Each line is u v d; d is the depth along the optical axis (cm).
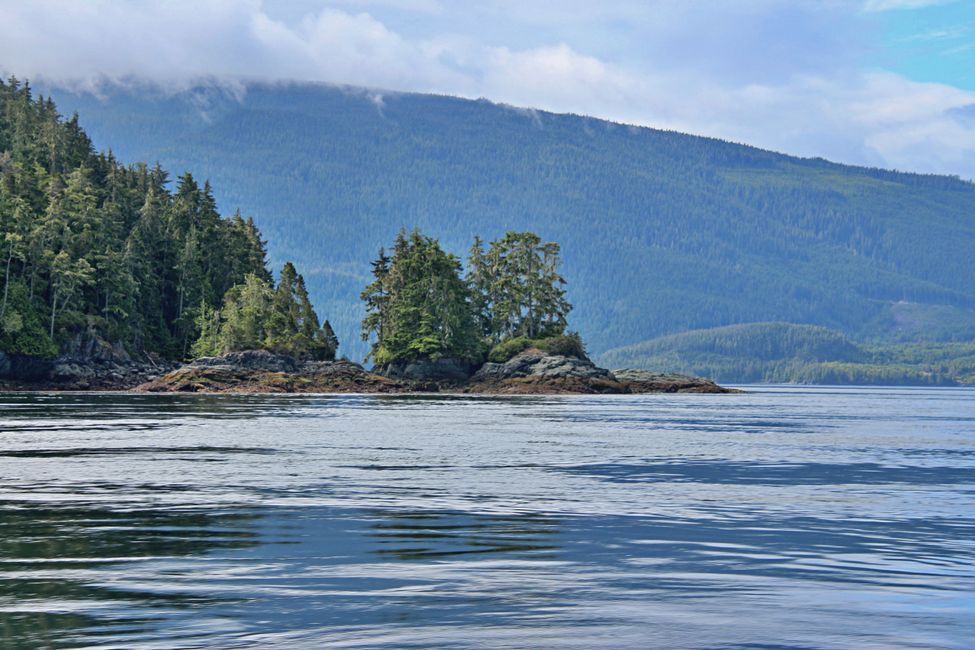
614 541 2519
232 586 2002
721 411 11906
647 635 1658
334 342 18675
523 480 3919
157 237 19575
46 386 15012
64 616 1764
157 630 1675
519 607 1836
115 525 2739
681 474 4228
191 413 9006
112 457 4728
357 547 2423
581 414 10112
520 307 19775
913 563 2258
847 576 2112
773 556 2331
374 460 4728
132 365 16288
